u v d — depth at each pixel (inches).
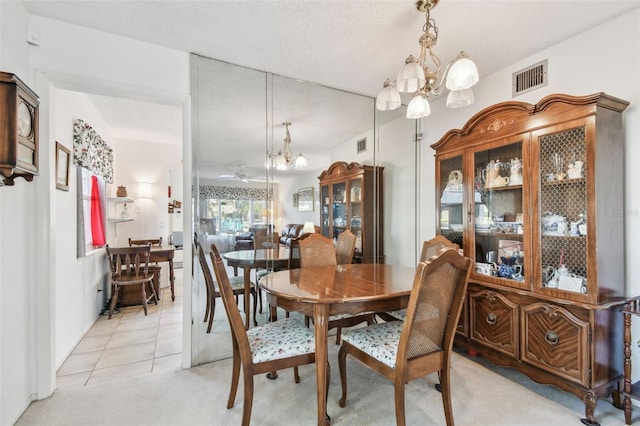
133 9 73.9
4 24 64.9
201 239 97.9
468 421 65.8
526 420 66.3
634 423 65.0
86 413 69.6
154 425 65.4
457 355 99.6
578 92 82.0
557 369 71.4
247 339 61.5
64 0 70.8
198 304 96.8
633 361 72.0
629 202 72.7
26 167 63.0
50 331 76.8
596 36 78.5
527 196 80.1
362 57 95.8
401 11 73.1
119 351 104.1
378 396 75.8
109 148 168.6
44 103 77.3
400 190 138.2
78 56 80.5
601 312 66.8
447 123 124.8
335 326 90.0
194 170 96.6
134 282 140.2
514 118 83.4
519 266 83.7
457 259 57.1
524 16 74.4
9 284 66.4
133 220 197.0
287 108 112.2
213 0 70.4
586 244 68.6
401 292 66.4
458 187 102.0
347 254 124.0
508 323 83.0
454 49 89.6
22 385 70.4
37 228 75.5
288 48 91.1
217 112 99.8
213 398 75.6
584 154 69.2
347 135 126.5
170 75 92.0
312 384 81.8
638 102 71.5
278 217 112.9
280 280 78.0
